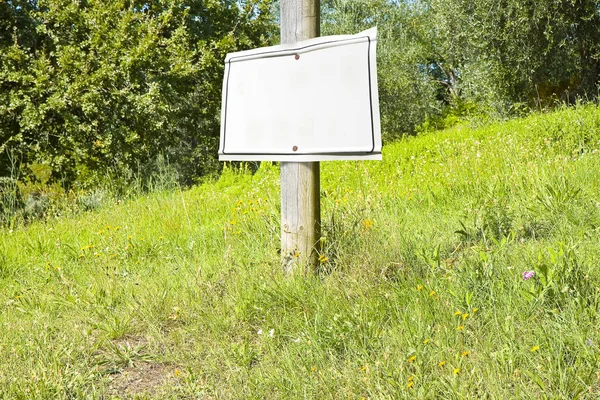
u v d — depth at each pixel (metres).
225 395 2.51
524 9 14.77
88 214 8.27
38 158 14.34
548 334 2.45
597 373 2.20
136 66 14.88
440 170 8.13
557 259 2.86
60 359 2.95
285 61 3.50
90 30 15.23
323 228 4.08
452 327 2.66
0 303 4.15
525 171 6.06
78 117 14.87
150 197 9.21
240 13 20.28
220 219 7.03
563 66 15.98
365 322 2.80
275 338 2.97
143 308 3.58
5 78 13.80
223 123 3.75
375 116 3.24
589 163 6.04
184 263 4.57
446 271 3.18
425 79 26.31
